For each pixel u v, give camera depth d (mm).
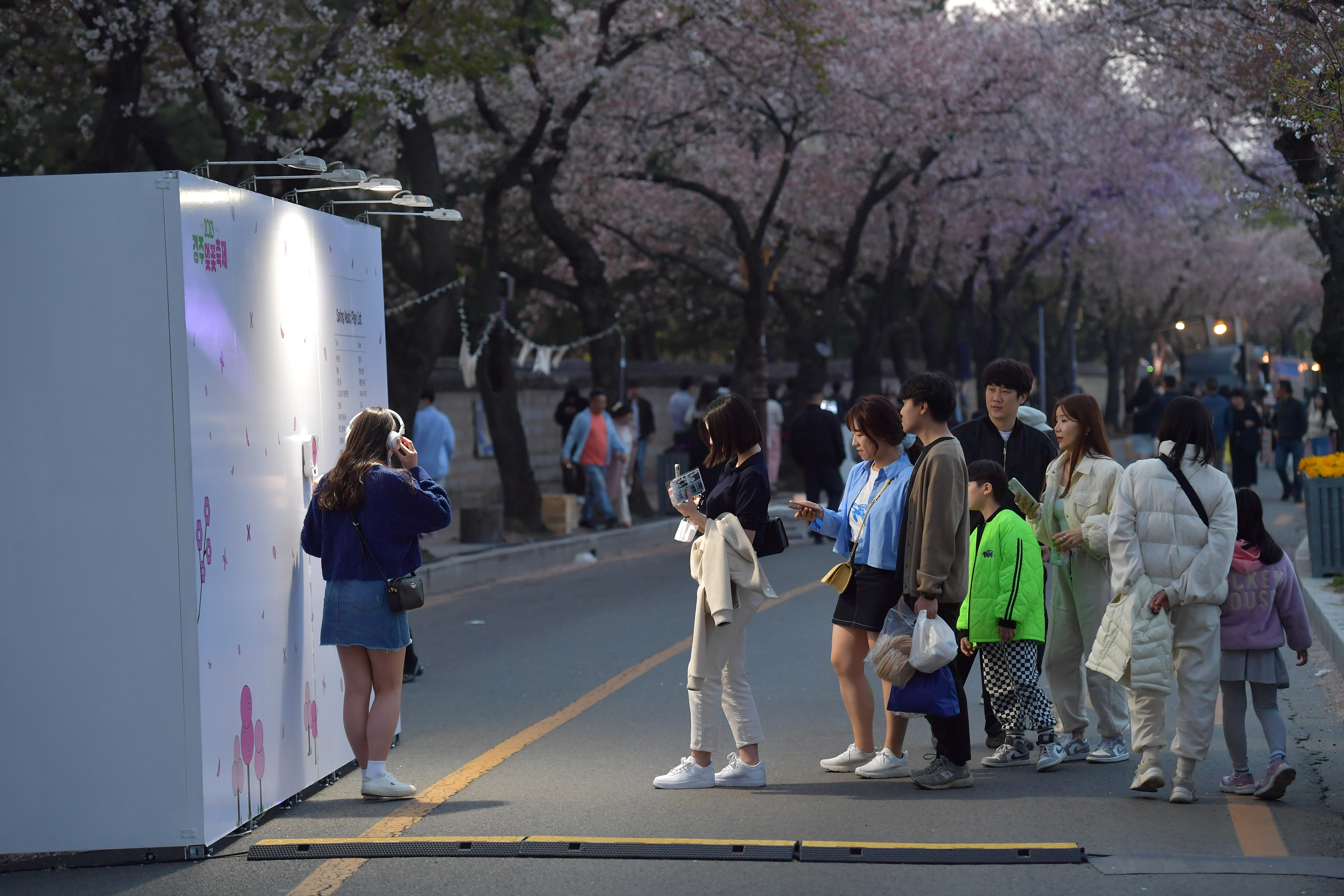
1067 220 61094
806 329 53844
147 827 9703
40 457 9688
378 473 11242
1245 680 10945
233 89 27375
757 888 8914
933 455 11211
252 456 10727
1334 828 10102
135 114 28047
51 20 27094
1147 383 47219
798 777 12141
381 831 10422
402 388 30812
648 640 20328
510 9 34375
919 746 13406
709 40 40156
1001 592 12055
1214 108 33906
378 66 27297
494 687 17016
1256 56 23906
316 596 12047
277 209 11383
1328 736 13383
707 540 11633
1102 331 106125
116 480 9664
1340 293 25172
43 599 9695
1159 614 10742
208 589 9852
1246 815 10500
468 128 47062
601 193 49344
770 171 51875
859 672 12141
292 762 11398
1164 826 10211
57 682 9711
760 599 11766
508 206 49875
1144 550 10797
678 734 14055
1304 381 80375
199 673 9688
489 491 46938
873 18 47656
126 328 9648
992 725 13070
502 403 35312
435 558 28406
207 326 9961
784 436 48156
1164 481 10742
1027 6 48875
